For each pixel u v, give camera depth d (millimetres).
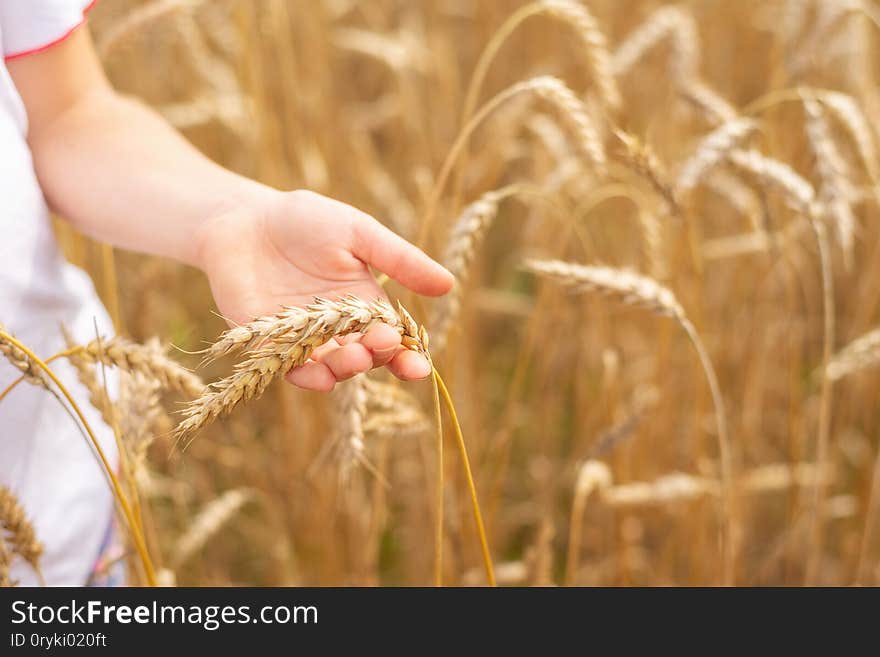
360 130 3592
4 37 1321
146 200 1343
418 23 3936
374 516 2006
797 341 2623
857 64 2826
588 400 2895
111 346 1177
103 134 1414
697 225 2943
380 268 1170
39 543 1231
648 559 2764
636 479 2535
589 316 2877
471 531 2148
